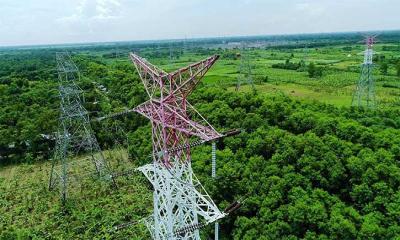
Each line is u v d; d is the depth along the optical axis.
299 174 55.47
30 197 67.88
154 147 37.22
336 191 56.22
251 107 73.94
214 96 81.56
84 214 59.81
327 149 58.38
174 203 36.97
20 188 71.88
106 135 91.50
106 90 128.75
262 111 72.31
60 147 74.56
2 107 104.56
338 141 60.38
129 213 59.12
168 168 35.72
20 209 63.62
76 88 91.62
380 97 123.94
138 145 78.31
